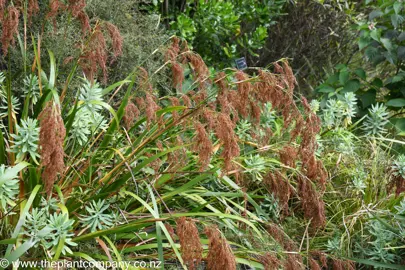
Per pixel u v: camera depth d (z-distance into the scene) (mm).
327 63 5434
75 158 2469
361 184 3016
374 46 4281
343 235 2768
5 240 1955
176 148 2340
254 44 4723
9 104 2318
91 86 2422
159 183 2514
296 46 5496
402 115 4301
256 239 2512
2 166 2045
